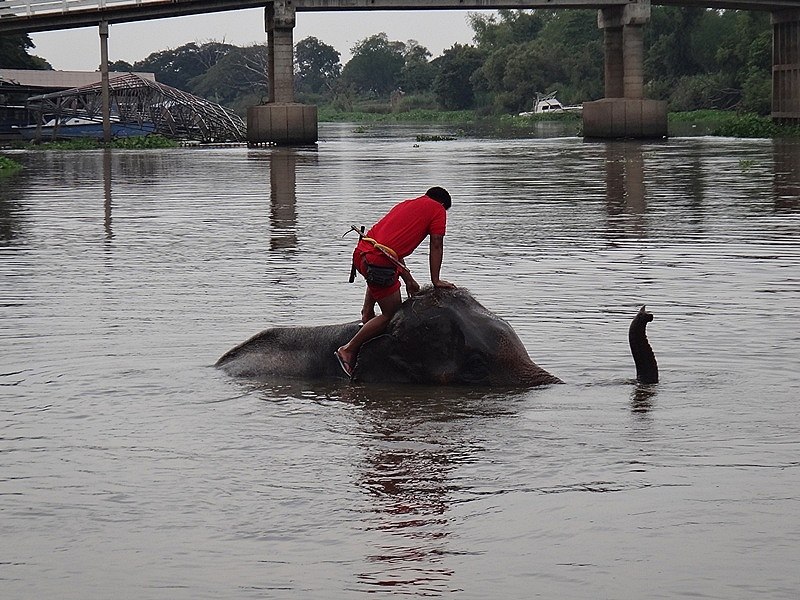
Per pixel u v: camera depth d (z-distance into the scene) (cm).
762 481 712
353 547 623
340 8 7300
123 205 2795
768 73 11581
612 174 3803
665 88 13362
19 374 1030
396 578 581
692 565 589
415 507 681
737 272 1569
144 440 826
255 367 1045
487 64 16662
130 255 1834
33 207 2758
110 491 714
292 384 1013
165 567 598
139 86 8025
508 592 562
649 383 974
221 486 723
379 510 678
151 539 637
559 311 1291
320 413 906
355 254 1037
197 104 8281
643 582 570
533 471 743
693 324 1212
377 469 755
